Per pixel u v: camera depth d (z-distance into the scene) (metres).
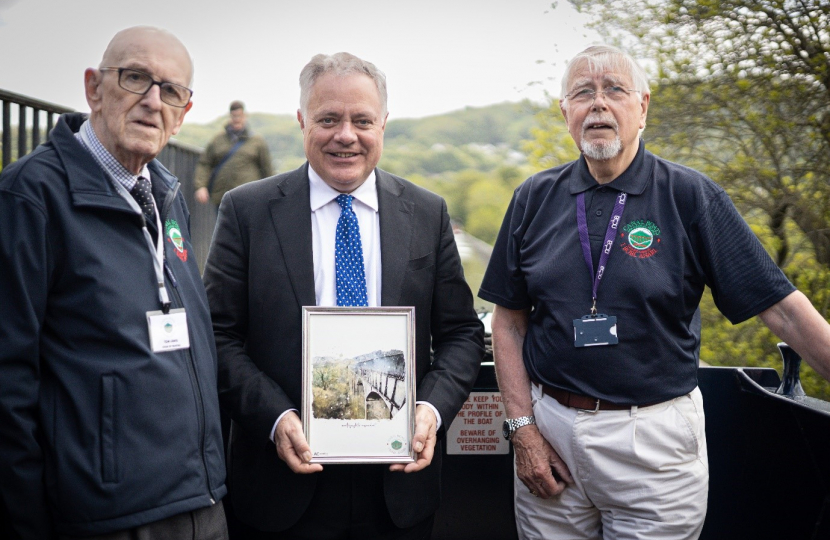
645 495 2.51
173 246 2.27
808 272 6.39
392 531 2.60
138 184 2.21
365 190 2.64
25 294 1.95
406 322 2.47
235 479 2.62
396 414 2.43
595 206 2.61
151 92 2.12
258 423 2.42
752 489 2.79
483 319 4.88
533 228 2.72
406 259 2.60
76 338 2.01
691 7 6.40
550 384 2.60
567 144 7.18
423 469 2.63
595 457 2.54
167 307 2.15
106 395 1.99
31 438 1.96
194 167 9.70
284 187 2.65
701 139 6.80
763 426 2.72
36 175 2.01
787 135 6.40
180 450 2.10
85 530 1.97
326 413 2.41
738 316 2.51
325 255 2.58
